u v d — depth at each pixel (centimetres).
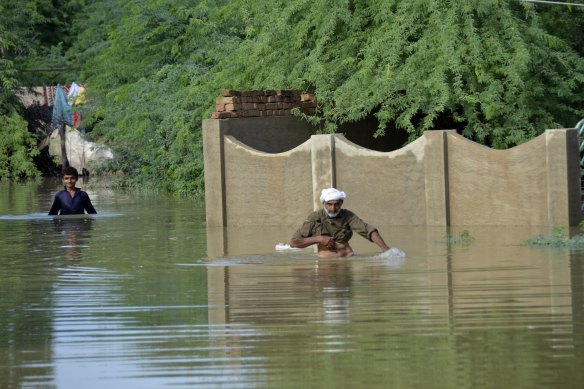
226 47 7100
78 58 11650
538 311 2209
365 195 4375
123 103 8569
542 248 3319
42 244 3878
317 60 5175
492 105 4700
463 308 2269
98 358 1900
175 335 2078
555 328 2038
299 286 2636
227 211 4616
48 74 12144
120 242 3912
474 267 2902
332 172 4400
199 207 5881
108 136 8912
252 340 2016
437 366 1780
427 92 4825
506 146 4919
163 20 8456
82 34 11800
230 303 2417
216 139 4622
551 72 5062
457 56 4728
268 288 2620
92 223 4800
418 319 2162
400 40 4900
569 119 5275
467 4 4841
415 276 2758
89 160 9925
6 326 2208
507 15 4891
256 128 4803
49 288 2731
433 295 2442
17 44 11706
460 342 1945
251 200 4569
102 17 11625
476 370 1747
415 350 1895
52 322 2242
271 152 4856
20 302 2511
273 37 5509
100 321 2239
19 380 1762
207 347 1966
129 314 2316
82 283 2814
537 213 4050
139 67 8475
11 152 10769
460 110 5466
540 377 1695
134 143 8819
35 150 10681
